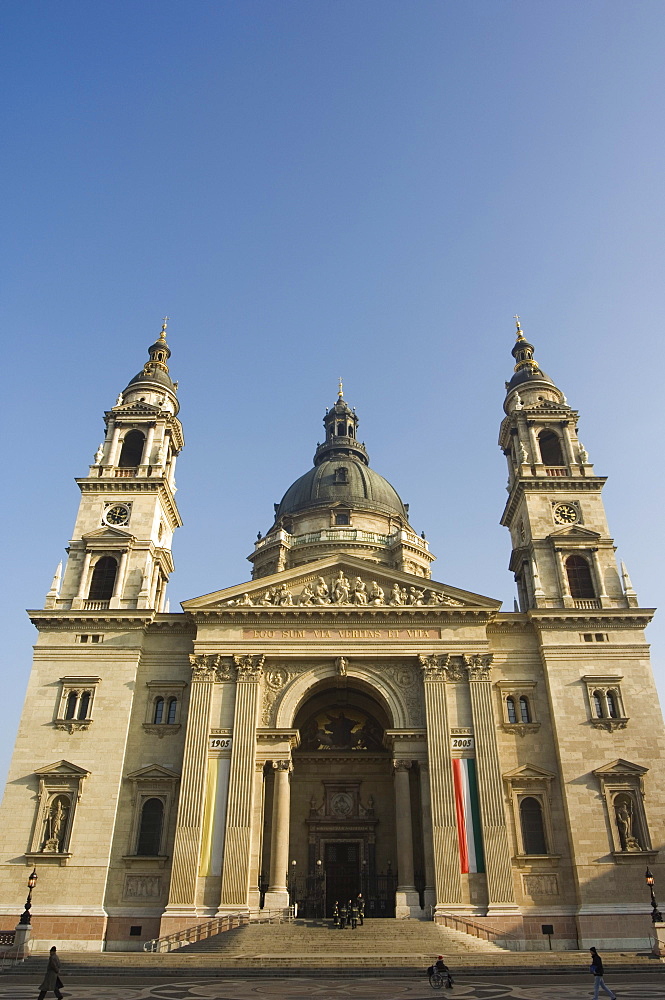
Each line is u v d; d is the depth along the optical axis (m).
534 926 51.78
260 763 56.38
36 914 51.66
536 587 64.56
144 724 58.66
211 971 39.34
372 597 62.38
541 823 55.62
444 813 53.97
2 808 55.03
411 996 30.92
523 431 74.44
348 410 111.56
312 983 36.00
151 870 53.75
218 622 60.78
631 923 51.16
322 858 60.94
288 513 95.44
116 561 66.31
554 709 58.53
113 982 36.97
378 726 66.06
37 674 60.09
